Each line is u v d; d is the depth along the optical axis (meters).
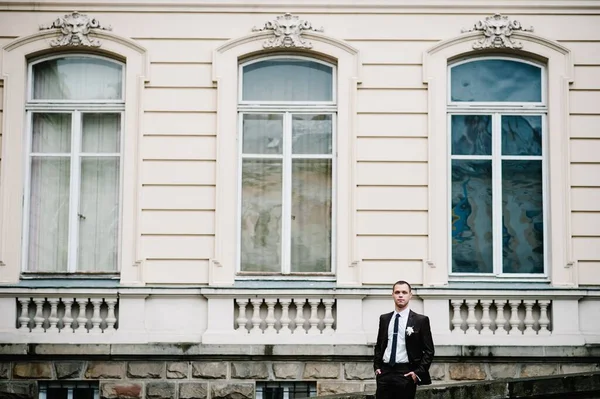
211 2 16.34
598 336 15.62
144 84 16.25
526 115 16.44
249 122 16.47
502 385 13.78
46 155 16.47
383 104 16.22
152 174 16.11
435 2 16.33
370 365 15.62
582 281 15.91
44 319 15.86
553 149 16.16
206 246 16.00
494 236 16.23
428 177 16.08
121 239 16.09
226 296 15.76
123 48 16.33
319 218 16.33
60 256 16.34
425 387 13.93
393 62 16.28
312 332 15.66
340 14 16.36
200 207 16.06
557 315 15.72
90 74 16.56
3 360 15.66
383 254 15.96
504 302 15.75
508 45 16.28
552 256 15.98
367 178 16.09
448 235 16.17
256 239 16.28
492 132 16.42
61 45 16.33
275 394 15.73
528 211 16.31
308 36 16.31
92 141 16.52
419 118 16.20
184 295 15.83
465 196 16.31
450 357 15.55
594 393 13.70
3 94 16.25
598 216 16.00
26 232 16.33
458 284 16.05
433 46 16.25
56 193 16.45
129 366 15.68
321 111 16.42
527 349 15.50
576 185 16.08
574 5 16.28
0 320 15.72
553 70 16.27
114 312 15.88
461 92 16.50
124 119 16.39
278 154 16.42
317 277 16.12
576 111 16.20
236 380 15.65
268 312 15.77
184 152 16.16
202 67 16.30
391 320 12.80
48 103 16.47
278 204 16.36
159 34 16.34
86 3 16.34
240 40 16.28
